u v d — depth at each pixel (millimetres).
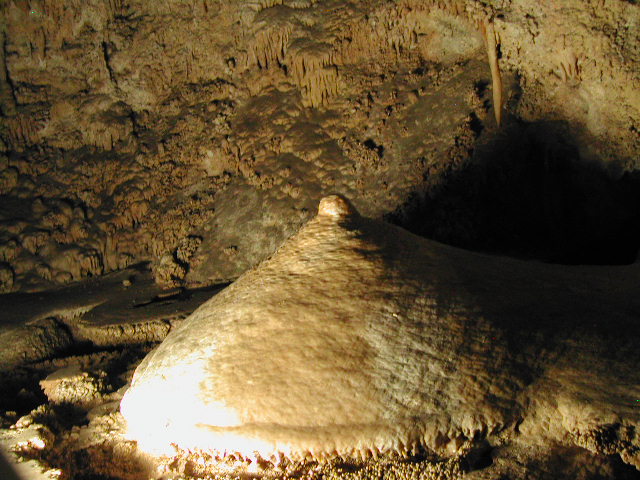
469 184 7012
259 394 3318
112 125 9477
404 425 3107
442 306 3590
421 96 7895
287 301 3711
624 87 6105
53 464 3730
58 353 6844
